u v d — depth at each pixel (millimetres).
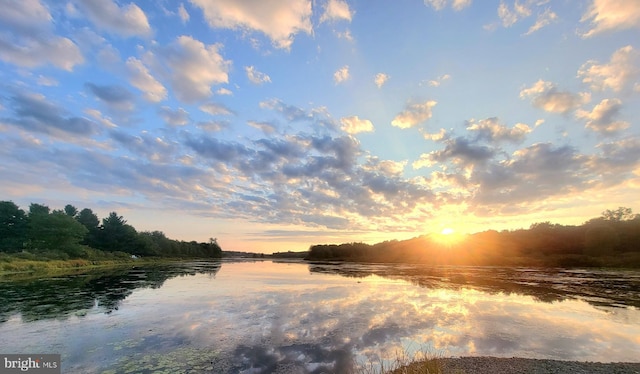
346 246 148750
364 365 9992
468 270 60188
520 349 11859
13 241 61406
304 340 12547
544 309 19281
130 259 80688
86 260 59875
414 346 12039
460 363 10172
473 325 15258
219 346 11648
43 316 16031
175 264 80438
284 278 40250
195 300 21297
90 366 9648
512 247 88375
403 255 114625
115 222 89062
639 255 62156
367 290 27719
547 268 64562
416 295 24844
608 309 19391
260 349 11391
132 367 9586
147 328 13961
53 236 58656
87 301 20359
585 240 73688
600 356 11164
